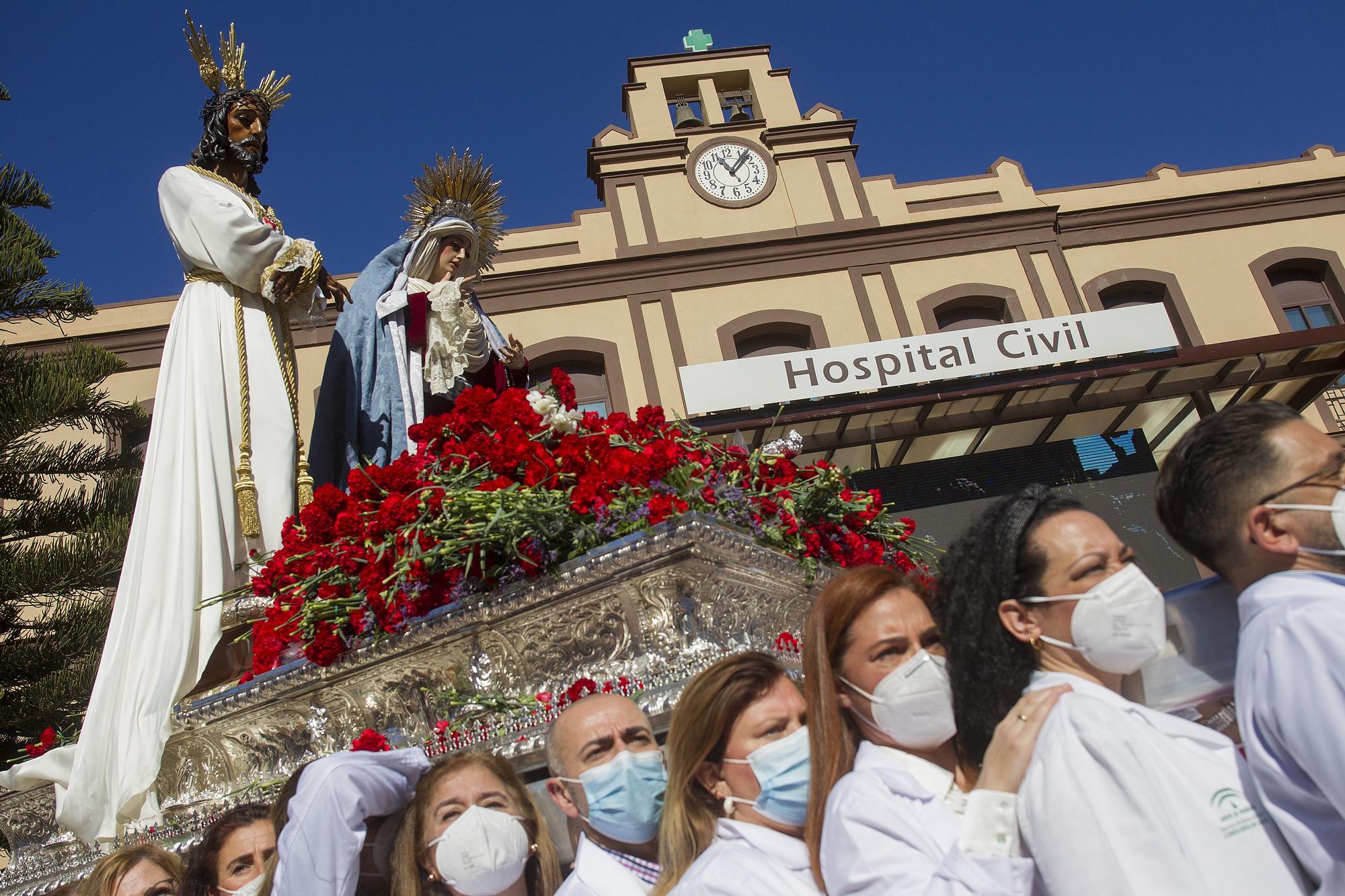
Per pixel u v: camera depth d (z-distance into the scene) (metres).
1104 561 2.21
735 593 3.61
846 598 2.43
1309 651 1.87
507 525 3.54
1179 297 19.06
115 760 4.27
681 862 2.53
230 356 5.07
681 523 3.38
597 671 3.46
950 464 16.36
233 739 4.07
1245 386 16.53
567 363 18.30
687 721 2.59
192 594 4.53
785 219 19.45
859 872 2.12
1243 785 1.99
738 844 2.44
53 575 10.99
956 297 18.83
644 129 20.14
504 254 18.67
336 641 3.72
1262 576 2.16
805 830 2.49
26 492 12.07
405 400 5.21
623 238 19.05
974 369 16.31
